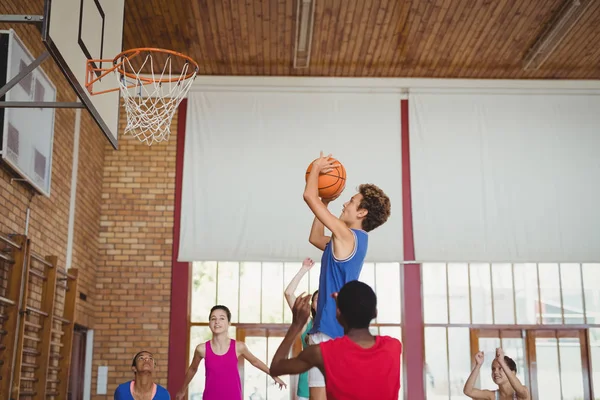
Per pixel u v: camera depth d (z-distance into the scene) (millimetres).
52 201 8391
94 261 10461
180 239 10562
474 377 6746
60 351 8539
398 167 10844
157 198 10828
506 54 10406
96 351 10336
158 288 10547
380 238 10578
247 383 10328
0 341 6465
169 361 10305
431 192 10781
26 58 6973
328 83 11133
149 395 6066
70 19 5148
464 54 10414
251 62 10711
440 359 10391
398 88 11156
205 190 10734
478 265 10750
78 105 5359
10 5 6773
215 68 10938
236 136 10930
